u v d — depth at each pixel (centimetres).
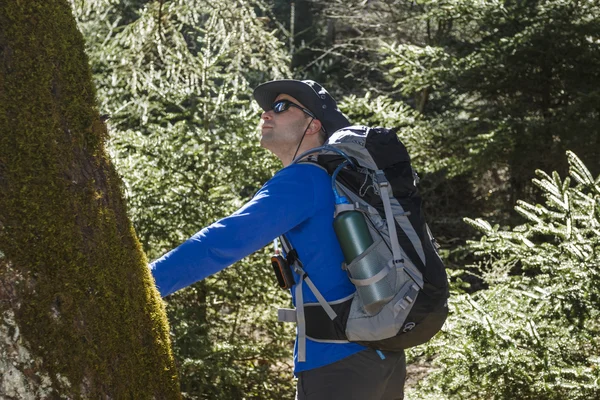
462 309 361
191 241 181
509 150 848
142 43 557
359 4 1266
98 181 167
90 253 160
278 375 514
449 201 1111
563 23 830
